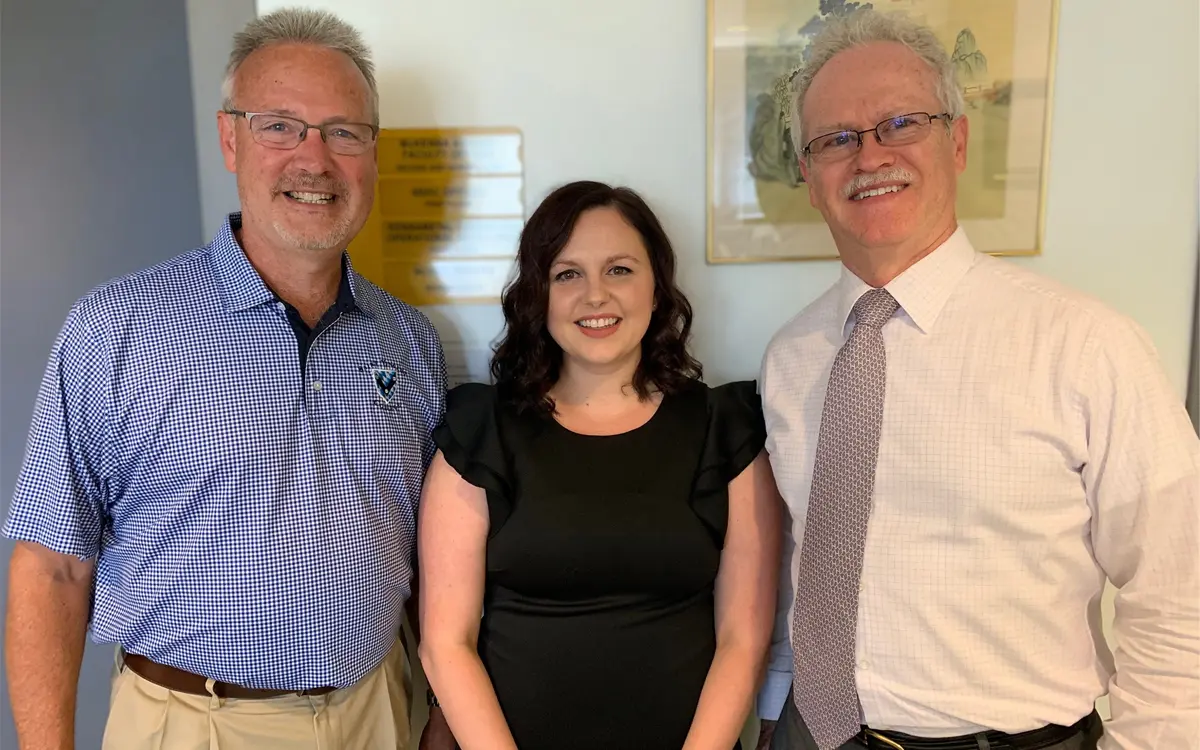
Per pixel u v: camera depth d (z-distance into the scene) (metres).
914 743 0.99
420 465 1.21
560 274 1.15
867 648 1.00
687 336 1.26
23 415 1.75
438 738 1.26
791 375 1.14
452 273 1.45
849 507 1.00
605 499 1.09
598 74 1.39
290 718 1.08
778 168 1.40
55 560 1.03
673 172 1.42
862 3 1.36
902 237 0.98
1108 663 1.03
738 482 1.16
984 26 1.37
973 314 0.98
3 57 1.65
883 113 0.98
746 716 1.10
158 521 1.03
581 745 1.08
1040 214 1.42
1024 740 0.97
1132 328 0.92
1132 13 1.38
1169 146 1.41
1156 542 0.88
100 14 1.66
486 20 1.38
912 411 0.98
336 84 1.06
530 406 1.17
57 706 1.04
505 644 1.11
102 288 1.04
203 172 1.44
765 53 1.37
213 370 1.03
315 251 1.06
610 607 1.10
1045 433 0.92
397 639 1.24
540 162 1.42
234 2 1.39
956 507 0.95
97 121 1.69
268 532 1.03
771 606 1.16
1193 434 0.89
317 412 1.08
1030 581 0.94
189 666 1.05
